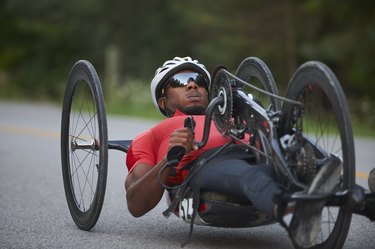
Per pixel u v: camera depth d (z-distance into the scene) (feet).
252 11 94.12
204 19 93.86
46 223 21.75
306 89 15.62
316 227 14.51
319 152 15.48
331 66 92.84
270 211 14.98
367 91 90.58
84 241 19.26
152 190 17.83
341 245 15.61
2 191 27.68
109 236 19.83
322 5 86.28
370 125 65.87
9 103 87.71
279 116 15.90
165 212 18.01
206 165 17.25
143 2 111.65
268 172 15.66
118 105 74.69
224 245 18.72
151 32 111.55
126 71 111.24
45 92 100.32
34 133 49.88
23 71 115.75
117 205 24.70
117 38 113.29
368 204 15.14
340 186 15.42
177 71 19.69
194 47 107.34
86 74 19.76
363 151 42.70
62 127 21.45
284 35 93.97
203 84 19.63
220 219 17.28
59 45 118.52
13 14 118.52
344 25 89.66
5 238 19.81
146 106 74.02
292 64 93.15
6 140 45.55
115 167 34.01
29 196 26.55
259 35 94.79
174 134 17.06
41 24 115.34
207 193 17.21
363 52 85.51
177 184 18.49
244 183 15.81
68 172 21.47
